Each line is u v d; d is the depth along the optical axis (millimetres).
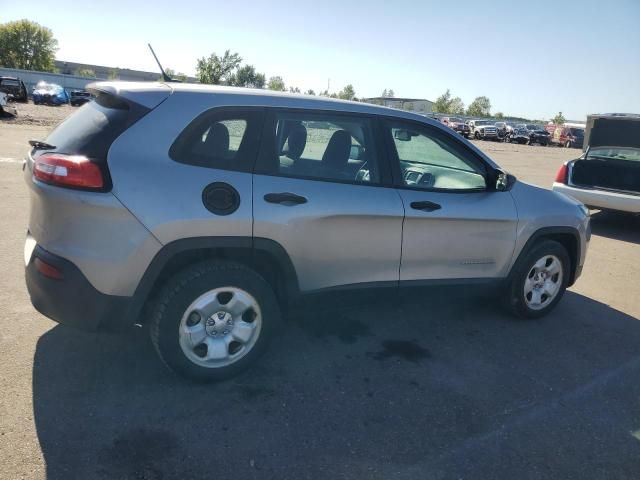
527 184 4535
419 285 3861
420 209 3703
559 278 4664
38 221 2961
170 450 2625
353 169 3570
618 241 8102
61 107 35906
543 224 4336
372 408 3111
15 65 84938
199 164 3014
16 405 2859
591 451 2861
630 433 3049
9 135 14703
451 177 4086
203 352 3189
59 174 2783
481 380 3529
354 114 3598
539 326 4520
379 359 3713
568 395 3414
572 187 8586
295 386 3287
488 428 3002
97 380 3164
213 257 3162
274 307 3324
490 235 4074
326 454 2688
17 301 4129
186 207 2906
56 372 3211
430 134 3926
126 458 2543
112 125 2900
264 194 3135
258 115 3232
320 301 3523
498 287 4301
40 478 2365
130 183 2807
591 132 8969
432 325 4363
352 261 3525
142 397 3039
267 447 2705
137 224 2818
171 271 3117
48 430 2686
